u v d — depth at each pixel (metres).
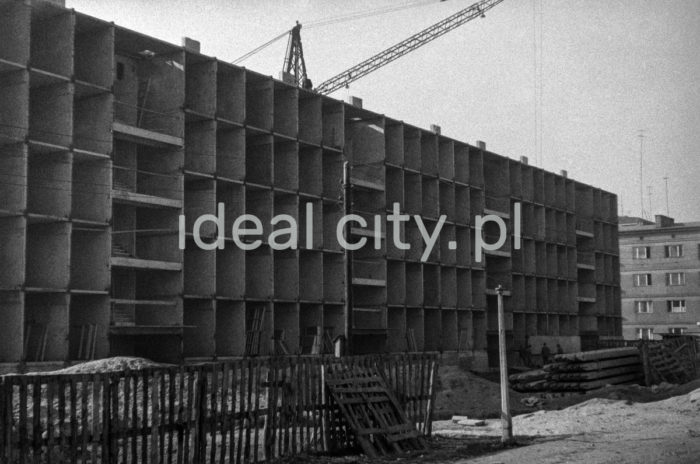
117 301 34.88
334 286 48.16
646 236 90.75
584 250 78.00
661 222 90.44
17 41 32.16
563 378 32.66
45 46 34.09
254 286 43.34
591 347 72.06
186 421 11.77
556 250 71.06
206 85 40.50
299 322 44.47
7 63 31.42
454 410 28.77
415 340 53.88
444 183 57.84
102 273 34.53
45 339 32.59
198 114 39.59
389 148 53.75
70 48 33.41
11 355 30.98
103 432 10.62
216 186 41.38
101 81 35.34
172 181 38.53
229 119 42.09
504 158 64.62
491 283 64.62
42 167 33.91
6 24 32.56
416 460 13.68
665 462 12.41
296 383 13.83
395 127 53.59
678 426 19.16
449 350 56.66
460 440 17.05
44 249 33.47
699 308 87.31
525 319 66.31
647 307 90.06
